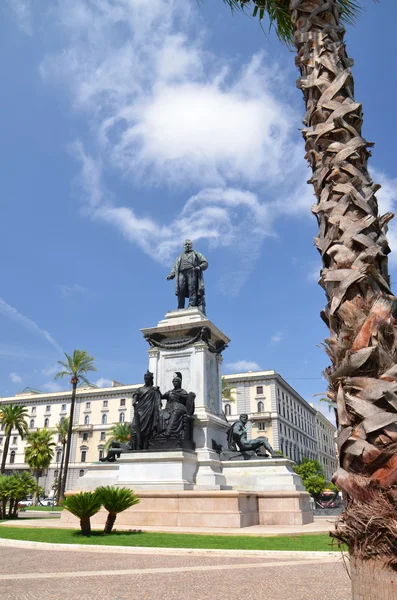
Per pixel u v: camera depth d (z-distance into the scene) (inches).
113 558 354.9
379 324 108.7
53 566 319.6
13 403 3602.4
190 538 444.1
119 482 629.9
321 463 3991.1
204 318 825.5
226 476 676.1
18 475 967.0
